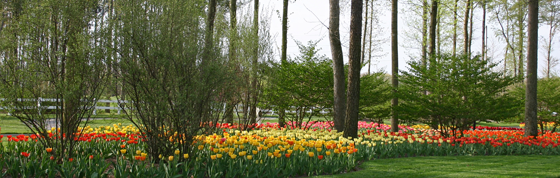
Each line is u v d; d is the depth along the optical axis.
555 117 16.08
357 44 10.39
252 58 10.21
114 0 6.32
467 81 11.15
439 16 19.36
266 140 6.95
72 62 6.06
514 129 17.86
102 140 7.79
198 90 5.96
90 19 6.27
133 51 5.96
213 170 5.47
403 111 12.26
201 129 6.50
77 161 5.61
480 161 8.36
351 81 10.38
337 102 11.83
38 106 6.11
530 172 7.07
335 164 6.56
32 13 5.95
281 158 6.38
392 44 15.21
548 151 10.52
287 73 12.71
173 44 6.10
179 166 6.06
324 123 16.19
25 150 6.74
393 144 9.32
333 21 11.87
